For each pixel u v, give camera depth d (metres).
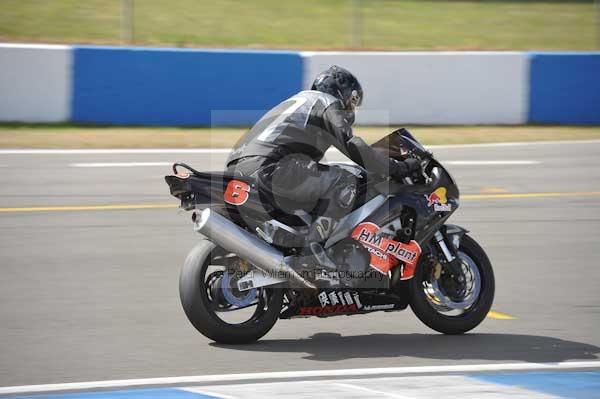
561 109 55.41
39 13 65.81
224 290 18.84
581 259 27.78
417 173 19.75
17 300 22.55
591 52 55.69
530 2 82.75
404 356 18.66
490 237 30.34
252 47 62.62
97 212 32.78
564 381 17.05
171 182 18.27
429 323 19.95
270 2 72.56
